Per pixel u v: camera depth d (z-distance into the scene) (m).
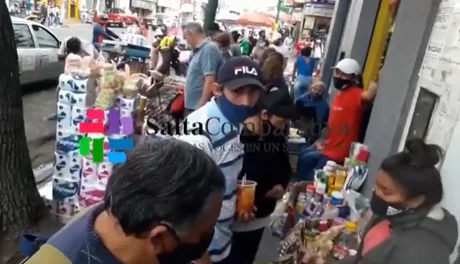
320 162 4.10
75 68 3.66
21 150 3.70
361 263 1.97
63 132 3.74
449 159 1.91
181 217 0.92
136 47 11.52
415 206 1.72
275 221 3.15
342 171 3.33
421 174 1.72
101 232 0.97
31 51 9.90
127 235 0.93
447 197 1.79
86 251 0.95
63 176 3.82
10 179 3.63
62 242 0.98
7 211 3.64
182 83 8.91
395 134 2.95
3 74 3.47
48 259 0.95
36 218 3.78
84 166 3.73
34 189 3.84
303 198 3.19
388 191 1.81
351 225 2.43
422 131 2.49
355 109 4.02
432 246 1.66
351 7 7.98
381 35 5.98
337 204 2.90
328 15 11.48
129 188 0.92
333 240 2.38
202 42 5.10
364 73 6.17
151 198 0.91
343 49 7.82
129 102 3.72
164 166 0.94
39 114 8.34
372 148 3.37
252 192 2.39
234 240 2.51
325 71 8.86
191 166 0.95
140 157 0.96
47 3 30.95
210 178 0.97
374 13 6.23
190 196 0.92
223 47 6.85
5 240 3.56
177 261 0.99
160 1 57.25
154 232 0.92
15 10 26.95
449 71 2.33
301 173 4.20
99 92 3.74
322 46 12.47
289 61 13.91
